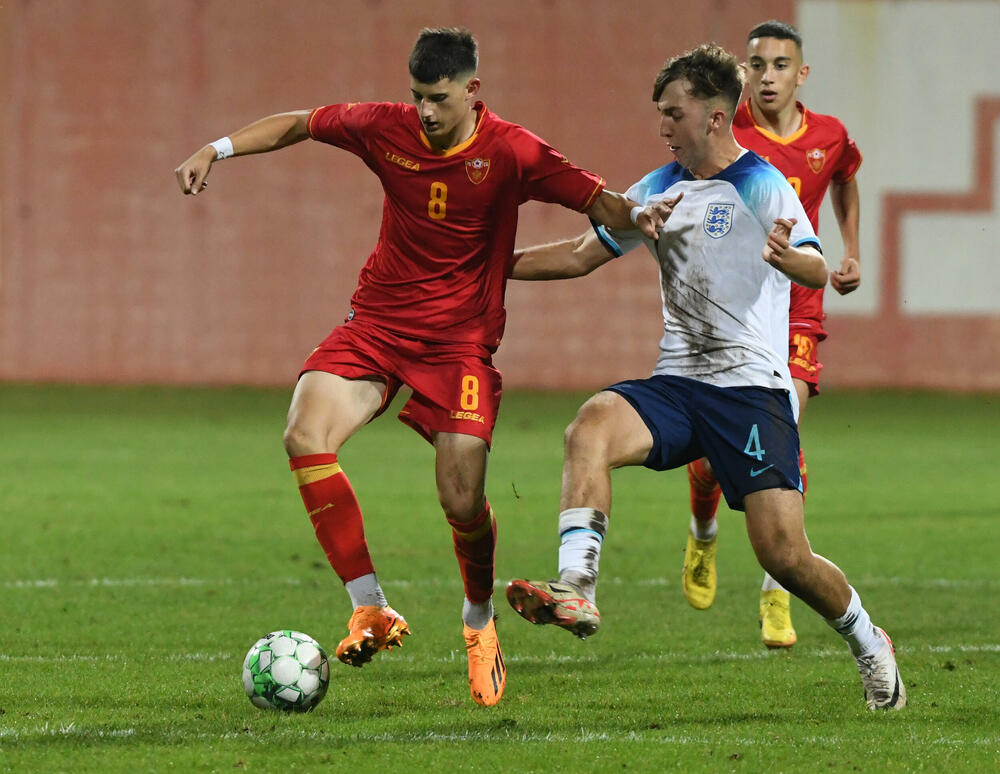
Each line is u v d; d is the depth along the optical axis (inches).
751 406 708.0
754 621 1066.7
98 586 1197.7
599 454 687.1
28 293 3590.1
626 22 3555.6
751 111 1063.0
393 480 2017.7
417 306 767.7
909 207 3481.8
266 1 3560.5
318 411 744.3
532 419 2984.7
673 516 1708.9
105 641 954.1
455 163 749.9
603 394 719.1
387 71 3570.4
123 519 1622.8
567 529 666.8
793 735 675.4
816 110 3496.6
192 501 1782.7
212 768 601.0
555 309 3577.8
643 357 3577.8
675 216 729.0
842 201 1100.5
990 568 1331.2
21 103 3565.5
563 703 757.9
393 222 772.0
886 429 2859.3
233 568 1302.9
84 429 2733.8
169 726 684.7
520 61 3563.0
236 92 3572.8
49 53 3555.6
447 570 1305.4
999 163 3459.6
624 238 785.6
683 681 825.5
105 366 3604.8
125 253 3590.1
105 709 727.1
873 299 3506.4
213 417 2994.6
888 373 3516.2
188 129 3577.8
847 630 728.3
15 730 671.1
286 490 1898.4
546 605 600.4
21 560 1338.6
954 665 874.8
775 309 727.7
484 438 755.4
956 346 3503.9
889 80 3469.5
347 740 657.0
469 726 693.3
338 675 840.3
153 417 2982.3
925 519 1660.9
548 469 2148.1
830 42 3484.3
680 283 728.3
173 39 3565.5
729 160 729.0
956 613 1096.2
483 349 776.3
